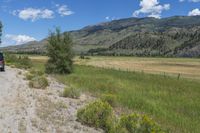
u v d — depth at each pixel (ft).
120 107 67.82
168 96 87.45
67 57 147.43
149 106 70.54
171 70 265.54
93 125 44.01
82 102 65.98
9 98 58.59
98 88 95.35
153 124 38.24
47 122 42.09
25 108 49.85
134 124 38.42
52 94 72.38
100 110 44.32
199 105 76.23
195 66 337.11
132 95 83.97
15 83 87.15
